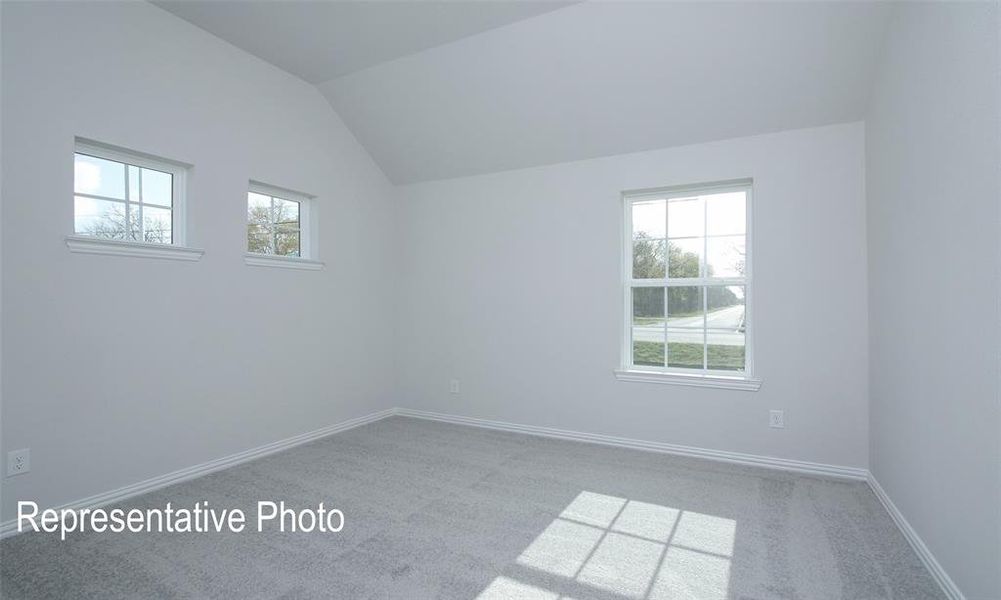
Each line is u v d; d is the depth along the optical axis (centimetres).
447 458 355
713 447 352
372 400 467
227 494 288
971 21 162
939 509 192
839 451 316
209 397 325
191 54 317
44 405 248
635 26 301
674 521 253
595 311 395
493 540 233
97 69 269
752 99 319
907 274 228
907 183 228
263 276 364
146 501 277
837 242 316
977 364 160
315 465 340
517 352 429
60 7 254
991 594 151
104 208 282
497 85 365
